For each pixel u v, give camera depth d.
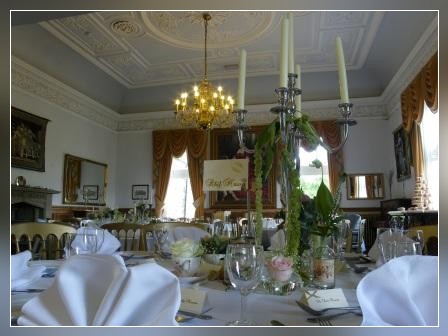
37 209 6.66
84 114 8.48
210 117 5.84
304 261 1.20
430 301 0.79
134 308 0.71
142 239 2.62
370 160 8.43
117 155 9.85
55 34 6.53
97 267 0.78
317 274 1.14
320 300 0.92
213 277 1.30
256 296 1.06
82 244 1.44
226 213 7.76
